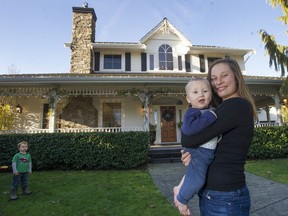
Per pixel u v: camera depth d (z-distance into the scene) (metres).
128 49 14.61
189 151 1.38
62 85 10.48
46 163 8.55
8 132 9.96
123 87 11.12
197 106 1.44
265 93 11.76
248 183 6.09
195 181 1.29
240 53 15.35
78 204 4.71
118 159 8.72
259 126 10.38
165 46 15.10
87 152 8.70
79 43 13.92
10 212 4.37
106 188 5.86
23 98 12.24
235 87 1.48
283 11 10.15
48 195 5.36
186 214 1.35
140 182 6.47
